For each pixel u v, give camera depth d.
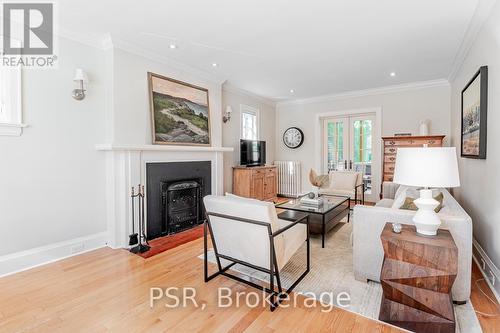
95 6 2.32
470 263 1.78
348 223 3.98
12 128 2.38
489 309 1.79
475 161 2.81
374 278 2.12
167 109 3.57
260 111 6.11
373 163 5.49
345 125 5.85
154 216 3.35
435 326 1.55
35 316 1.76
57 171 2.71
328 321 1.70
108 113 3.04
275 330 1.62
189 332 1.60
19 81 2.44
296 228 2.45
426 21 2.59
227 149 4.39
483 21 2.48
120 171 3.05
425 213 1.74
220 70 4.10
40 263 2.58
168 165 3.54
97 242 3.04
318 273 2.35
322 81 4.73
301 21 2.60
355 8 2.36
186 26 2.70
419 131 4.81
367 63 3.80
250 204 1.90
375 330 1.61
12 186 2.42
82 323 1.69
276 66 3.94
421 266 1.61
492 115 2.27
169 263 2.60
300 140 6.27
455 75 4.11
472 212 2.95
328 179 5.29
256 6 2.33
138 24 2.66
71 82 2.79
